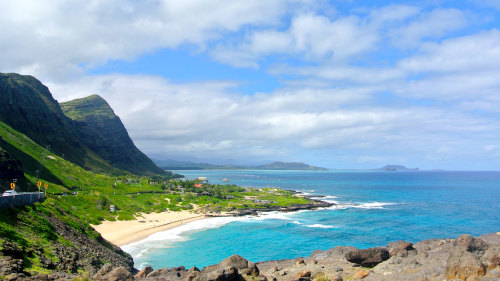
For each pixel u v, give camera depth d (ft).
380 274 118.83
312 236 328.08
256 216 463.01
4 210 149.59
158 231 353.10
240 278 108.37
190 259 250.37
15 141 608.19
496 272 87.45
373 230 354.74
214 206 522.06
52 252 135.64
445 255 131.44
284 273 139.95
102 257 181.78
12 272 92.32
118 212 417.90
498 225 378.12
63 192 460.96
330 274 126.52
